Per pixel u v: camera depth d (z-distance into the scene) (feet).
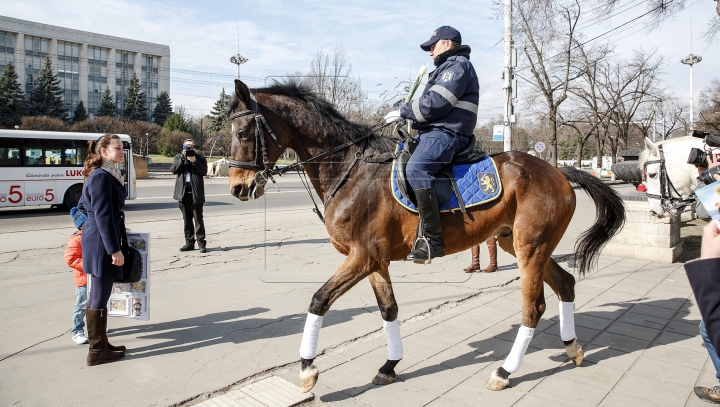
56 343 13.94
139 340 14.34
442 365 12.58
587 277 21.86
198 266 23.99
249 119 11.67
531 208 11.59
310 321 10.73
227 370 12.24
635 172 37.65
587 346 13.84
